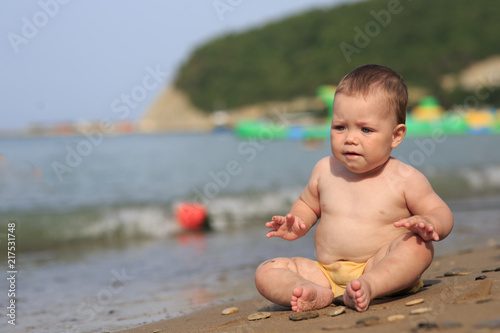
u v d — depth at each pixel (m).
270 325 2.37
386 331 1.90
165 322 3.23
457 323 1.84
